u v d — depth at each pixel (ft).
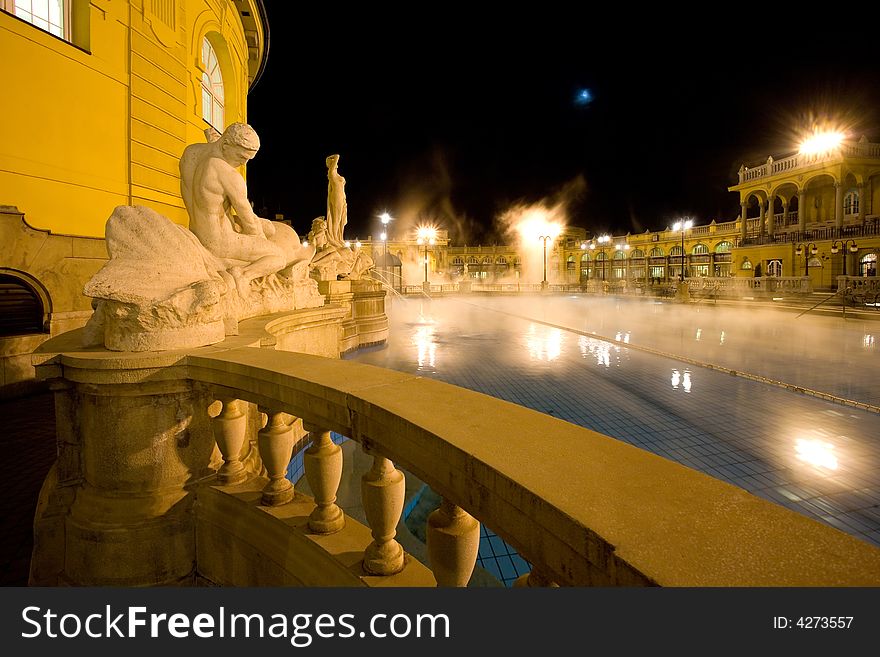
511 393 23.44
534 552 3.76
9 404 19.60
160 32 29.55
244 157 15.81
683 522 3.39
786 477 13.58
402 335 46.80
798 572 2.87
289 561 7.10
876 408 19.76
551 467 4.21
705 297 90.63
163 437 8.68
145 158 28.17
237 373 8.06
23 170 21.53
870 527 10.98
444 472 4.83
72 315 23.20
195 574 8.91
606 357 33.81
